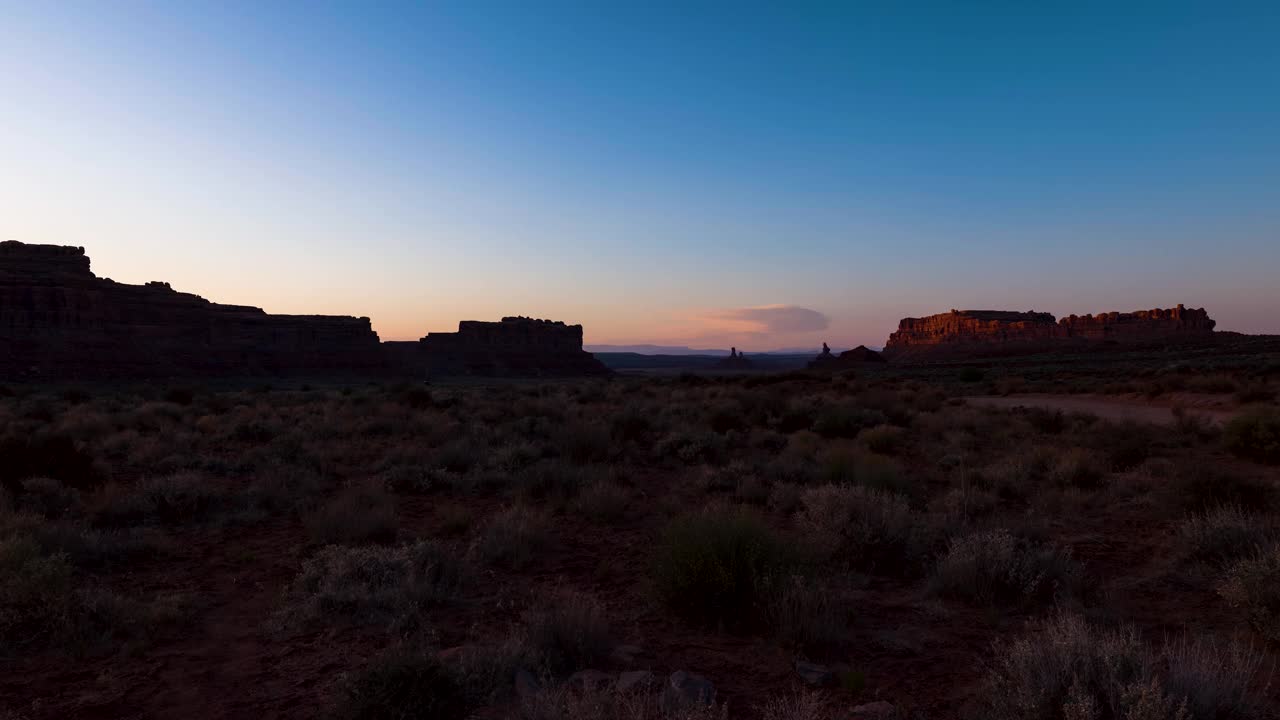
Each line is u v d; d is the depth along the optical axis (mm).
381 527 9711
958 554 7410
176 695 5059
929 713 4645
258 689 5141
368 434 21703
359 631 6246
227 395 41812
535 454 15953
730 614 6363
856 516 8469
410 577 7027
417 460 16016
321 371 181750
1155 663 4496
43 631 6023
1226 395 32781
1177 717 3631
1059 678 4234
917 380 72125
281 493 12016
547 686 4711
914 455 17984
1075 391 43625
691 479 13992
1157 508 10703
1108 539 9266
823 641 5809
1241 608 6203
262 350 173000
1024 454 15977
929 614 6578
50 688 5164
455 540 9609
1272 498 9992
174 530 10180
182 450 17703
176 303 165750
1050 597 6992
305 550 9062
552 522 10391
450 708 4496
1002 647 5516
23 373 120938
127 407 31906
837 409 24016
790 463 14320
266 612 6852
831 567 7758
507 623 6453
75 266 151375
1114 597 6789
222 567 8414
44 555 7914
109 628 6254
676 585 6609
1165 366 66688
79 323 136000
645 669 5398
